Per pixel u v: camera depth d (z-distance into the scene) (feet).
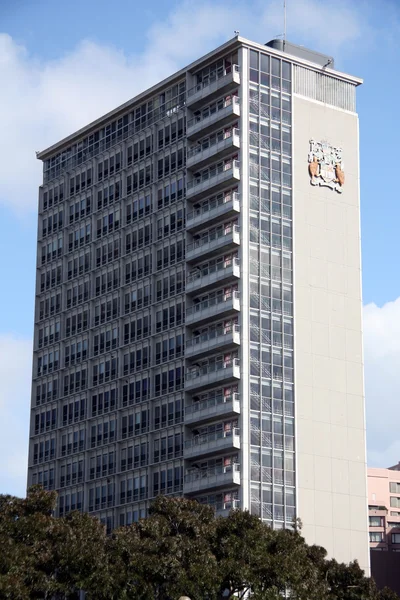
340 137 649.61
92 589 433.89
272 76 631.15
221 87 618.85
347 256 636.48
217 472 583.17
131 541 444.14
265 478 581.12
